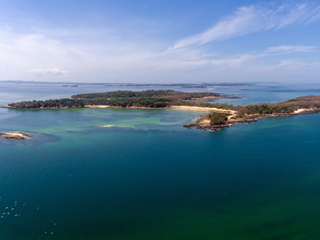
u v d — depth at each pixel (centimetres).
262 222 5422
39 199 6159
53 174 7581
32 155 9344
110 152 9744
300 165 8369
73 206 5872
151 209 5803
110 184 6962
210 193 6538
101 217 5488
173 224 5306
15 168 8038
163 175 7581
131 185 6912
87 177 7394
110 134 12875
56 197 6259
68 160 8806
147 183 7044
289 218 5556
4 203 5981
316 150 9900
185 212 5719
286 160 8825
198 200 6203
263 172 7825
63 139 11800
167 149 10156
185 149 10150
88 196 6309
